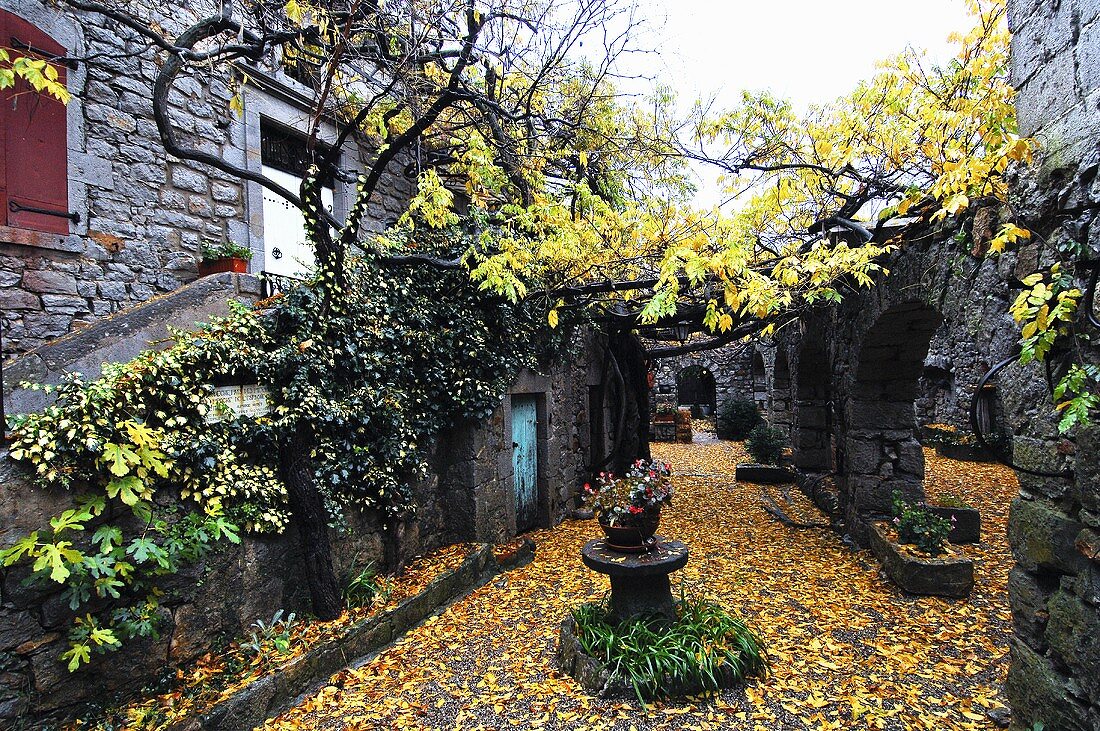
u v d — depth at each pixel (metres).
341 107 6.11
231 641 3.45
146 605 2.93
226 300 4.16
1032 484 2.60
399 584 4.64
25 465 2.62
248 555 3.59
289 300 4.03
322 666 3.49
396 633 4.09
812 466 9.59
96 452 2.80
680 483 10.34
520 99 5.00
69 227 4.34
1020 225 2.62
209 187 5.31
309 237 4.13
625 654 3.40
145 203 4.82
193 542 3.14
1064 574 2.40
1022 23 2.57
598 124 5.88
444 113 6.19
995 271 2.92
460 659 3.79
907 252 4.16
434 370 5.27
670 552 3.74
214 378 3.46
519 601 4.78
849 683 3.37
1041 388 2.52
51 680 2.69
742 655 3.46
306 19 5.01
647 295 6.16
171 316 3.81
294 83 5.98
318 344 4.10
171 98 5.01
